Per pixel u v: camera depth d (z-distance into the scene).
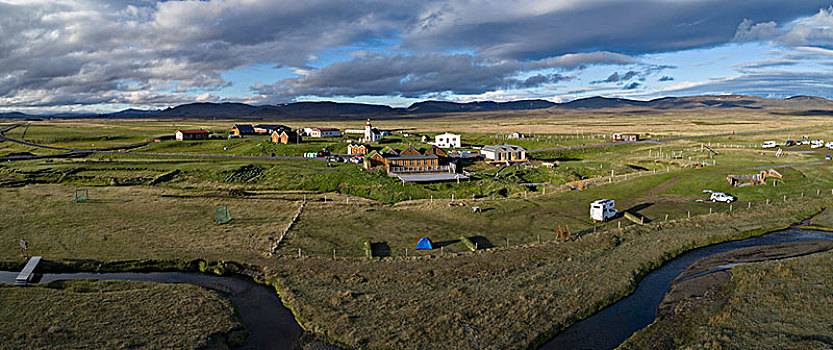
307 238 51.72
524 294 36.53
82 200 70.88
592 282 39.22
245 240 51.44
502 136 161.12
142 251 47.94
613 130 195.50
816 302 33.19
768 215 59.53
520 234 52.66
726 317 32.25
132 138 161.62
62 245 49.81
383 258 44.84
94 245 49.88
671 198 68.50
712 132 169.12
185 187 83.31
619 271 41.62
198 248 48.84
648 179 79.75
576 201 67.50
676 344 29.59
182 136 153.12
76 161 105.06
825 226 55.41
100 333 30.67
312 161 103.81
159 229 55.84
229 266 44.06
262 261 44.75
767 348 27.97
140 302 35.81
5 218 60.16
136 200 71.44
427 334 30.67
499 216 60.19
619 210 62.72
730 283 38.22
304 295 37.28
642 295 37.91
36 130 198.38
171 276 43.00
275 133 140.62
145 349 28.97
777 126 191.88
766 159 97.69
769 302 34.00
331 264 43.66
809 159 96.75
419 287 38.22
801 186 72.31
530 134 174.88
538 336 30.86
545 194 72.75
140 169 94.56
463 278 39.91
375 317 33.19
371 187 79.88
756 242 50.94
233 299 37.94
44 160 107.25
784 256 45.16
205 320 33.28
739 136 150.50
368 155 94.00
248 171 91.56
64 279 40.81
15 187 82.25
